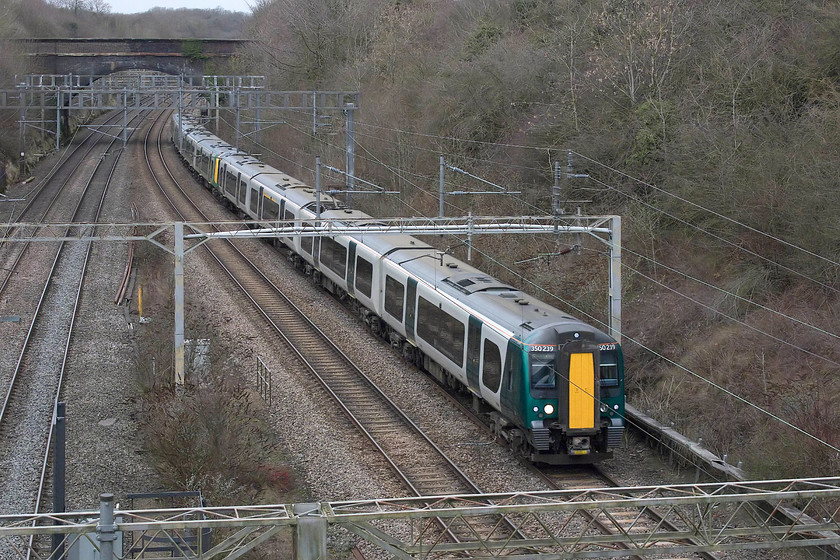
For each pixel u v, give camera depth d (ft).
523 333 76.28
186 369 88.84
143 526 42.29
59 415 54.85
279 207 155.33
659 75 131.85
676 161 114.73
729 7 134.00
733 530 49.75
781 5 127.65
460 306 88.12
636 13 138.51
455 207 148.15
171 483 67.36
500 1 199.82
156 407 77.77
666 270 110.32
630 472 76.33
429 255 104.88
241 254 157.79
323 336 112.98
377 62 223.71
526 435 75.25
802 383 82.23
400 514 44.96
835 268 90.99
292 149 228.84
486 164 157.89
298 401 90.43
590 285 115.34
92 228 160.56
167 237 164.66
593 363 74.23
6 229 153.17
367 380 97.25
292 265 152.56
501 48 170.50
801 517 61.57
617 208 126.31
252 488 68.23
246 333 113.80
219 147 208.95
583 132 136.87
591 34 146.41
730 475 70.49
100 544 41.60
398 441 80.84
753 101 117.91
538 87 158.20
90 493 66.80
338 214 132.87
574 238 126.11
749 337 91.04
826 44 112.98
